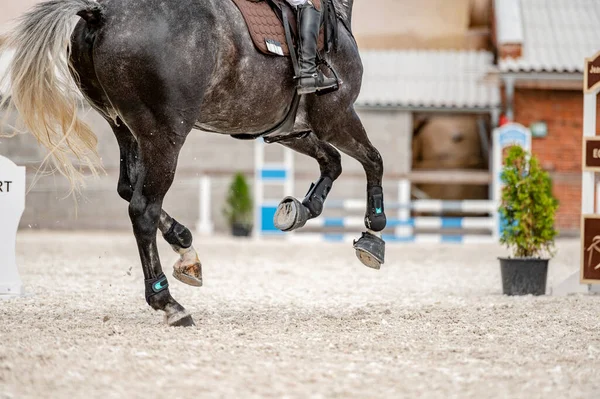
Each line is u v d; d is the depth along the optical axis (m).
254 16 8.48
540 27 29.80
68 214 29.27
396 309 10.42
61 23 7.73
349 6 9.75
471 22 33.00
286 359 7.02
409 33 33.19
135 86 7.89
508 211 12.74
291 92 8.85
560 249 21.80
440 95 28.61
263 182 25.44
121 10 7.90
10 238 11.30
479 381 6.40
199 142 29.81
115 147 29.45
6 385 6.04
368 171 9.91
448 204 24.81
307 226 24.55
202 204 28.59
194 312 9.80
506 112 27.42
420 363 7.00
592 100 12.29
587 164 12.16
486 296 12.26
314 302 11.24
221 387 6.04
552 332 8.69
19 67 7.80
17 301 10.75
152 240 8.20
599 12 30.83
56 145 8.09
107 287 12.63
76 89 8.33
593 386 6.34
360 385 6.18
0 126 8.16
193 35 8.01
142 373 6.41
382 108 28.22
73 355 6.98
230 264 17.27
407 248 22.95
